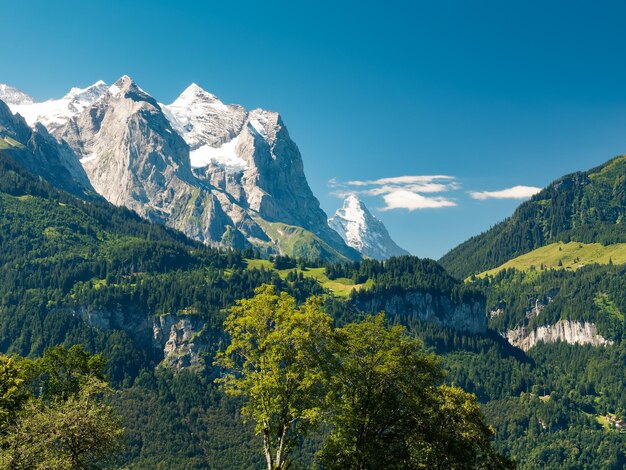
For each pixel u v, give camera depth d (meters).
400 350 62.69
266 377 59.88
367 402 61.88
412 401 62.00
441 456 62.41
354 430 62.41
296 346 60.06
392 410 62.75
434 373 63.97
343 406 60.22
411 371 62.56
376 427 62.75
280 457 60.59
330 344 61.16
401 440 63.34
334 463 61.97
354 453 60.59
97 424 57.28
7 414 62.41
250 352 63.19
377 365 61.47
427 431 62.97
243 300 63.81
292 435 63.31
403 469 61.19
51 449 55.12
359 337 62.88
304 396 60.72
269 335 59.56
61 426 55.19
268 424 61.94
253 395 62.12
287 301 62.03
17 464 52.09
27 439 54.06
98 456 58.94
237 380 63.19
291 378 60.56
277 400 61.00
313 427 62.81
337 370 61.25
